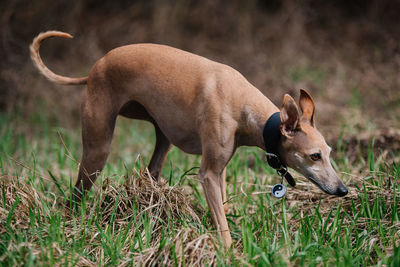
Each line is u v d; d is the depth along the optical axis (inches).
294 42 830.5
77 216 314.0
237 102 291.7
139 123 592.1
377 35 840.9
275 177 378.6
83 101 325.4
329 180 274.8
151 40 844.6
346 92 649.0
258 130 289.1
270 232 298.4
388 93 622.5
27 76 686.5
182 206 308.8
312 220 301.4
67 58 784.3
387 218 307.4
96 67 322.7
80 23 821.2
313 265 251.0
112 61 319.6
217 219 289.6
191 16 872.9
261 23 870.4
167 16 858.8
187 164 406.0
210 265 254.4
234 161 381.7
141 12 872.3
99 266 257.4
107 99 320.2
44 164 448.1
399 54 755.4
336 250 262.5
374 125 492.7
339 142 416.8
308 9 882.1
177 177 371.6
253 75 744.3
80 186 333.4
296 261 252.7
